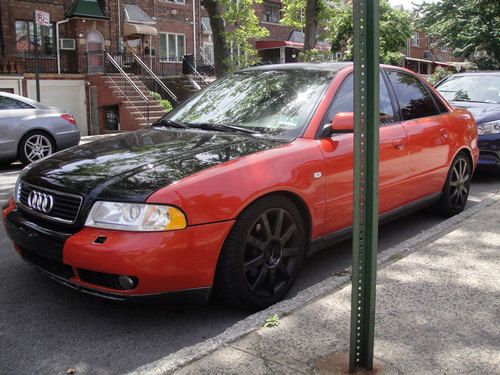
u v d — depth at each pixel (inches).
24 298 151.3
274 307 132.6
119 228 121.6
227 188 130.0
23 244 139.4
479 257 163.2
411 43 1950.1
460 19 1242.0
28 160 389.4
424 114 211.5
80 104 875.4
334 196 158.9
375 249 97.0
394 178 184.2
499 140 317.7
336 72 177.8
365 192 96.0
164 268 121.0
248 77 194.7
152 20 1017.5
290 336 115.4
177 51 1111.0
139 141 162.1
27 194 145.3
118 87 834.8
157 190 123.7
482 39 1203.2
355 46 91.1
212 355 108.4
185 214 123.1
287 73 186.5
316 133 158.6
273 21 1362.0
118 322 136.9
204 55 1171.3
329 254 191.2
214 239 127.2
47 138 397.1
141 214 121.1
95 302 148.9
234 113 176.7
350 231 169.2
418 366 103.1
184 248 122.9
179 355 109.3
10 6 854.5
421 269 153.6
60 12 912.3
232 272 131.6
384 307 129.0
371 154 94.4
